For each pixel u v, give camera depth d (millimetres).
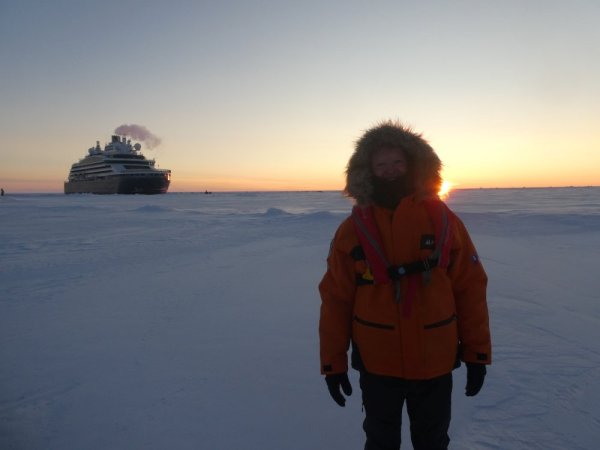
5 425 2600
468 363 1701
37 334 4293
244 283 6516
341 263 1735
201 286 6375
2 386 3133
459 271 1717
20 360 3621
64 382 3180
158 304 5395
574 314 4543
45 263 8688
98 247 11141
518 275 6461
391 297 1624
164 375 3262
